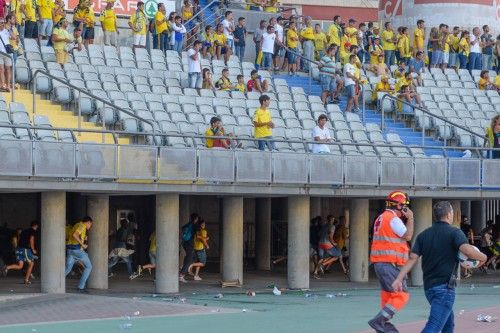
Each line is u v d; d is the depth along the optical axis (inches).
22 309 1825.8
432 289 1180.5
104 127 2352.4
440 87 3302.2
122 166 2133.4
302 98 2989.7
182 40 3021.7
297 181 2363.4
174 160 2202.3
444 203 1197.7
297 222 2409.0
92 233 2285.9
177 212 2256.4
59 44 2655.0
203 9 3179.1
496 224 2994.6
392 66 3341.5
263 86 2933.1
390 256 1285.7
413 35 3565.5
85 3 2854.3
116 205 2891.2
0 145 1987.0
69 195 2645.2
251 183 2314.2
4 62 2428.6
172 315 1683.1
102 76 2709.2
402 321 1593.3
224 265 2429.9
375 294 2252.7
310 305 1945.1
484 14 3661.4
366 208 2588.6
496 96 3341.5
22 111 2315.5
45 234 2119.8
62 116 2484.0
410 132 3026.6
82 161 2079.2
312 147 2549.2
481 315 1662.2
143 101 2647.6
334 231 2755.9
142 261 2883.9
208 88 2851.9
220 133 2406.5
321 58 3129.9
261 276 2682.1
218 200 3144.7
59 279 2124.8
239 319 1617.9
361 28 3373.5
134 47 2933.1
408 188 2513.5
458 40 3452.3
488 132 2711.6
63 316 1710.1
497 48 3511.3
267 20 3341.5
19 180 2022.6
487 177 2598.4
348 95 2994.6
